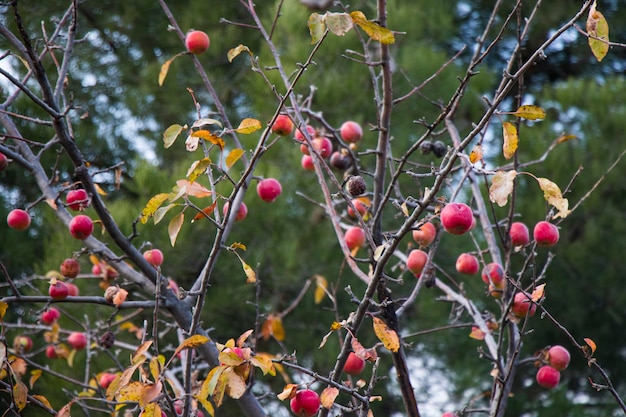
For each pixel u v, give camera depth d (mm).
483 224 3324
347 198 2768
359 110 5766
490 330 3320
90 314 5422
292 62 5719
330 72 5762
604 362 6938
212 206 2527
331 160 3424
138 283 3104
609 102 6492
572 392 7270
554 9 7617
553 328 6715
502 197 2131
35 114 6875
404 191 5629
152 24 7465
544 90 6777
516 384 6730
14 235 6875
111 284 3461
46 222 6359
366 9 6121
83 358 5293
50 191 3260
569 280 6453
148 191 5555
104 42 7691
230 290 5605
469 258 3336
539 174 6195
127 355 5391
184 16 7219
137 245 5344
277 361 2371
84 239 3145
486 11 7938
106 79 7656
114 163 7387
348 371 2945
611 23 7902
